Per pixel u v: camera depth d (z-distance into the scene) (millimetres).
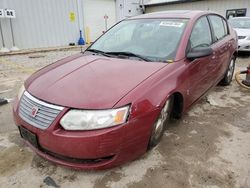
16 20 10211
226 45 3969
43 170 2236
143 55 2719
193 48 2809
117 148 1914
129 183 2078
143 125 2035
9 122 3195
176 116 2803
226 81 4594
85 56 2875
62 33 11992
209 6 14391
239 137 2807
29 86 2316
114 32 3342
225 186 2041
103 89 2027
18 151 2525
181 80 2516
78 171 2219
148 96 2076
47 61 7973
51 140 1889
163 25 3066
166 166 2283
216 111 3527
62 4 11656
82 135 1822
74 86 2088
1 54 9094
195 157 2420
